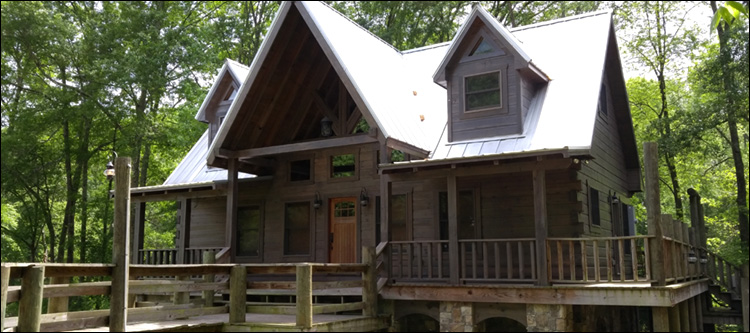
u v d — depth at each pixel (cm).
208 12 3186
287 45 1532
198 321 1052
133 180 2753
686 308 1459
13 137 2436
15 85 2491
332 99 1669
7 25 2338
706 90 2361
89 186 3194
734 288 1697
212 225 1902
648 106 2806
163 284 991
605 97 1692
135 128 2630
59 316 853
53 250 2719
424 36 3141
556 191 1391
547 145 1311
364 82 1422
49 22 2433
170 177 1970
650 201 1101
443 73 1499
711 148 2475
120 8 2766
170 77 2756
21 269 746
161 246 3491
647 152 1104
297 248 1705
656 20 2756
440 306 1291
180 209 2002
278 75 1576
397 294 1316
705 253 1762
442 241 1320
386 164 1323
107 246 2798
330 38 1434
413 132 1453
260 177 1758
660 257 1084
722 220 2891
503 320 1496
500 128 1421
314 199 1673
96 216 2916
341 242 1634
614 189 1744
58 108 2534
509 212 1432
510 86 1426
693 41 2647
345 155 1669
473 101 1470
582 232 1361
